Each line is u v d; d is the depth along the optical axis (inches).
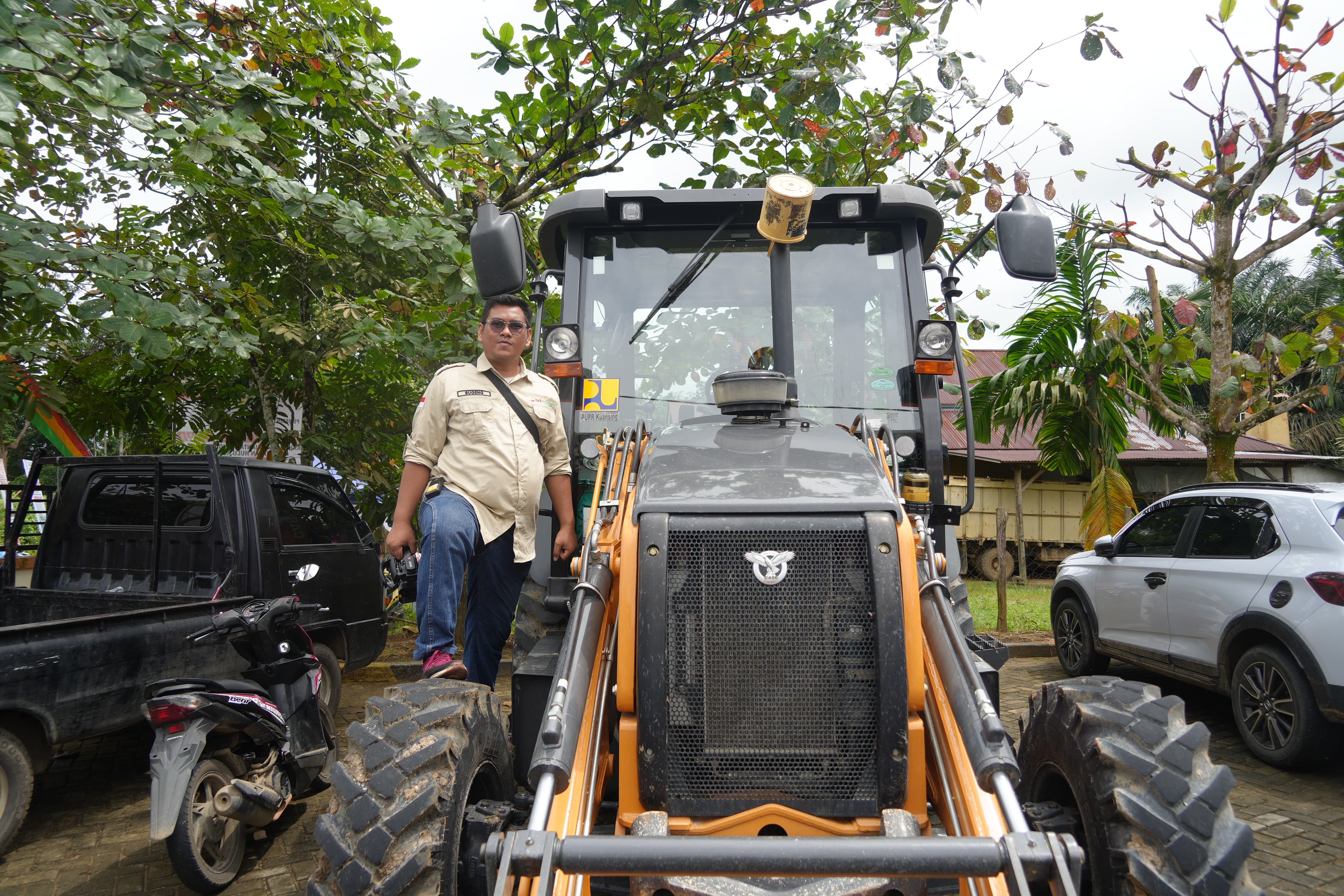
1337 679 179.9
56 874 148.3
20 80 186.9
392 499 343.3
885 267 144.3
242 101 209.0
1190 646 227.5
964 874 67.1
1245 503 222.5
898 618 84.4
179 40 209.0
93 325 220.5
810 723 85.3
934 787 90.0
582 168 299.3
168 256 241.6
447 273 232.5
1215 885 72.9
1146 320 339.3
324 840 80.1
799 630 86.4
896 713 83.1
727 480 94.0
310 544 221.5
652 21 253.1
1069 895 65.2
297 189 217.0
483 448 129.4
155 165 224.8
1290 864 150.0
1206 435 294.2
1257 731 202.5
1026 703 256.8
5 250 179.2
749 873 66.7
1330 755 188.1
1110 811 80.0
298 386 320.2
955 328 135.5
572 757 80.4
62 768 205.5
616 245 147.3
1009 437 380.5
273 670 156.1
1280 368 292.4
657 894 79.2
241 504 197.9
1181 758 80.3
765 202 121.1
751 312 142.6
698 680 86.4
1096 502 339.6
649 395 141.7
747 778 84.8
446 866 79.0
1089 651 279.1
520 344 135.5
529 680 114.4
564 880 76.1
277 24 250.7
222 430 326.3
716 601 87.2
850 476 95.0
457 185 278.2
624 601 88.1
